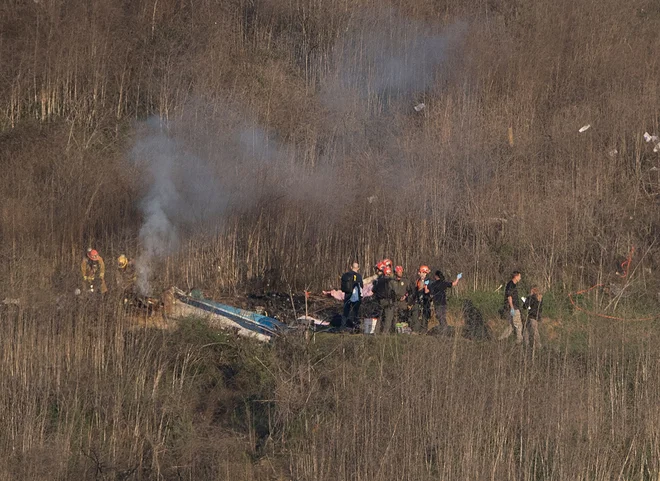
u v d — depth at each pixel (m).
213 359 63.03
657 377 55.50
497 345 57.31
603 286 82.38
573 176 95.19
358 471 47.00
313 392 55.12
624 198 93.31
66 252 79.56
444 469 47.38
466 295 80.56
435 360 54.25
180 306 70.00
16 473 47.88
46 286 62.88
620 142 100.75
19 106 101.69
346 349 60.41
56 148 93.94
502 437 49.53
